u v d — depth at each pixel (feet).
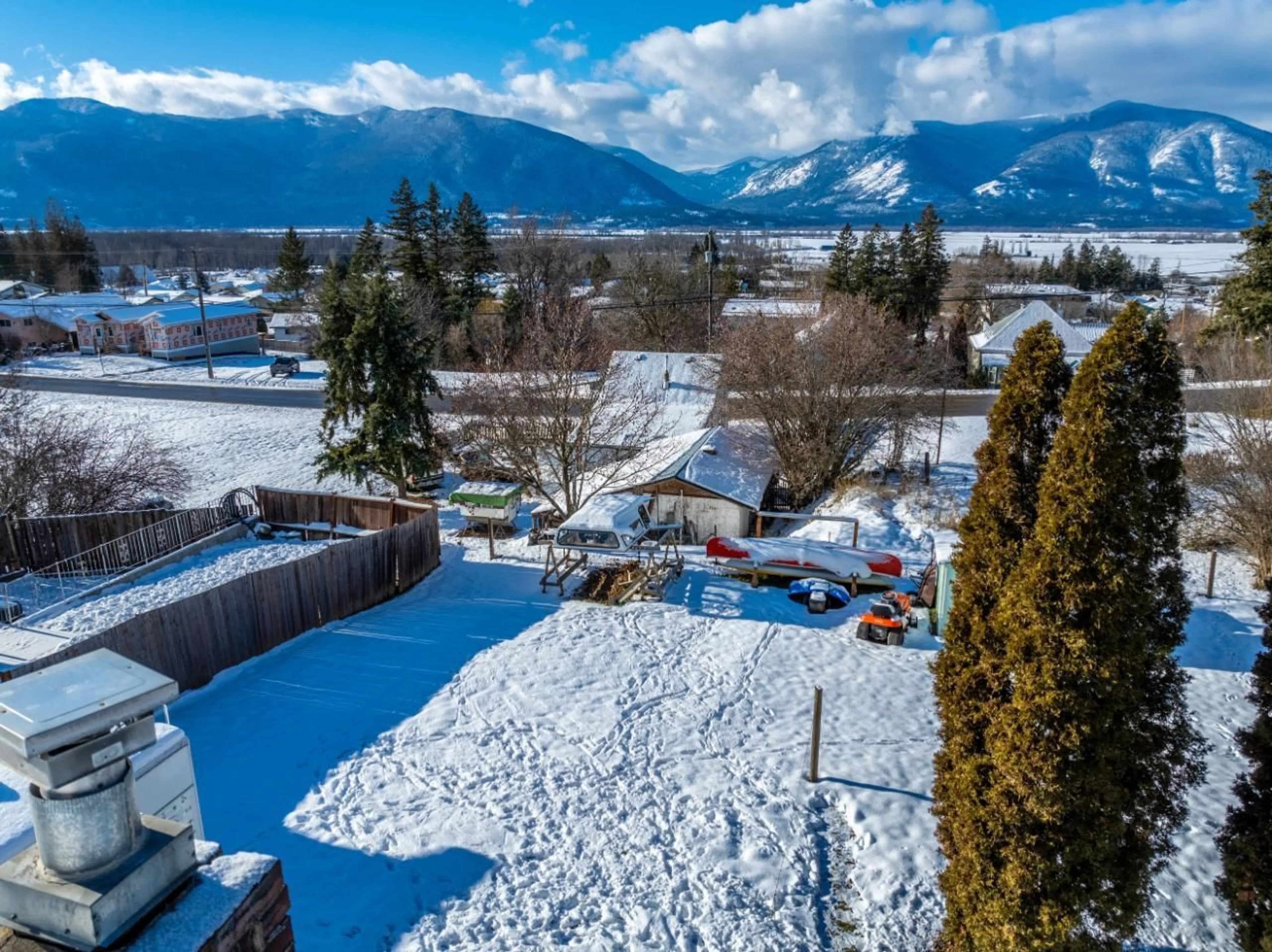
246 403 162.09
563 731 42.73
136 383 185.16
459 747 41.22
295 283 264.52
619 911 30.09
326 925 28.27
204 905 9.21
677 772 39.01
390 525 77.51
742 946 28.71
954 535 57.77
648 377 135.95
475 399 104.94
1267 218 102.63
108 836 8.52
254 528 80.84
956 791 25.89
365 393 105.19
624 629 56.39
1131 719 23.02
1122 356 20.88
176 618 46.60
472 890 30.76
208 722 43.70
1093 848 23.08
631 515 65.87
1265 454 61.77
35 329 238.89
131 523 74.33
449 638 55.77
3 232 340.18
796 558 64.18
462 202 196.75
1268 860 24.11
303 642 55.72
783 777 38.45
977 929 24.91
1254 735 24.81
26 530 68.59
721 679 48.42
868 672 49.06
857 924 30.09
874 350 99.04
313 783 37.86
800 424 100.42
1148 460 21.72
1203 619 56.08
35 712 7.77
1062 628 22.03
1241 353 85.35
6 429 81.56
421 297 175.22
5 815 18.07
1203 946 29.25
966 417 128.47
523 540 88.07
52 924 8.32
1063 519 21.66
